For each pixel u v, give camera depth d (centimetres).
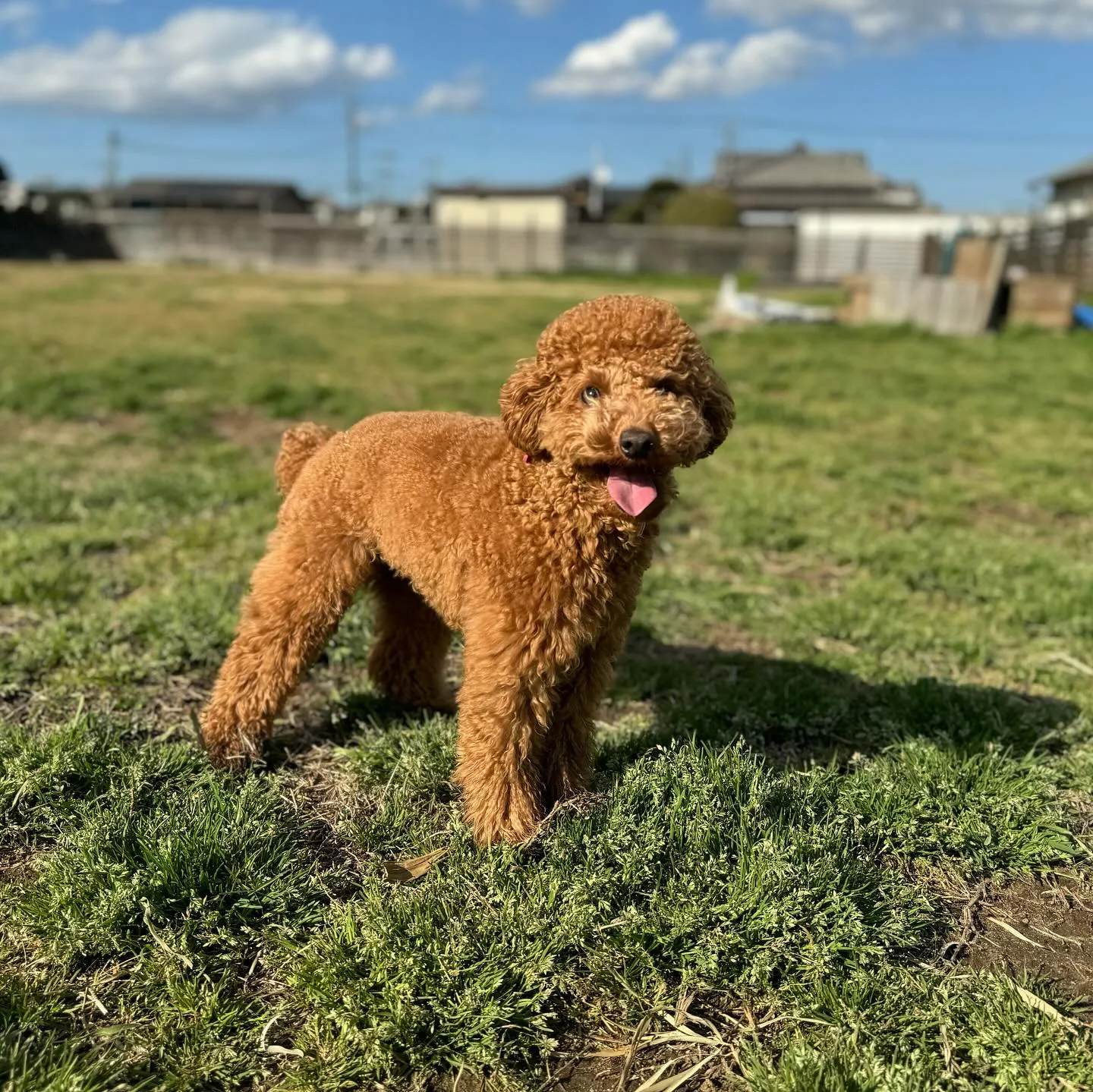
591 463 66
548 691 74
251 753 86
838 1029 60
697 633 123
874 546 153
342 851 76
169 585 125
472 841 75
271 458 202
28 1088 53
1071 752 93
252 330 402
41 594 118
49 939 63
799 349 378
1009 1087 56
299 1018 60
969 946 69
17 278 658
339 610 86
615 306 70
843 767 91
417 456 79
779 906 65
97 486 167
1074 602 129
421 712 99
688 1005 62
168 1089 55
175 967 62
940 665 115
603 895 67
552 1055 59
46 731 85
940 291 428
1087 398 290
